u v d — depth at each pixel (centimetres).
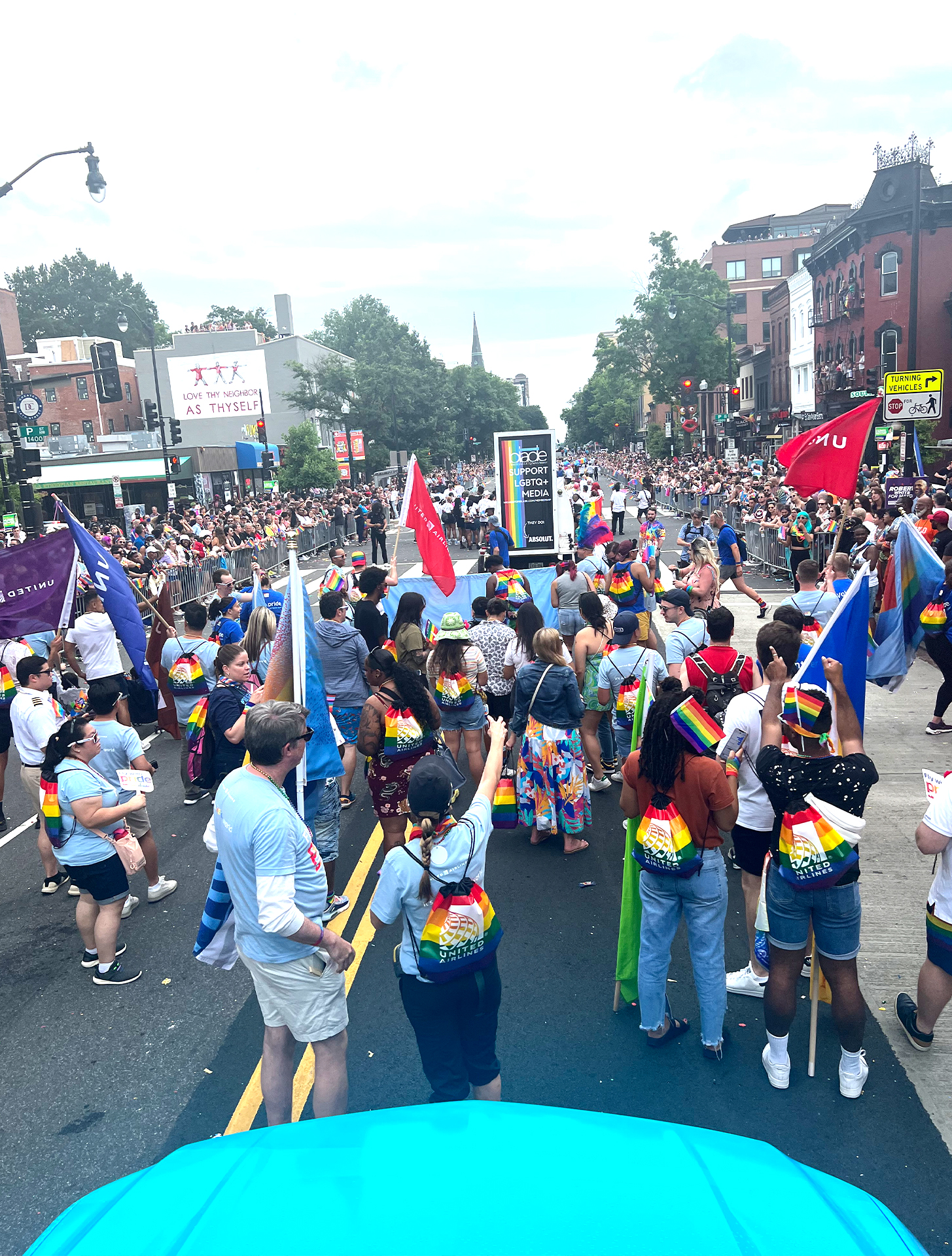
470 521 2969
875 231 4456
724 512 3020
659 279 7544
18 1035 529
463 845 364
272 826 356
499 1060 466
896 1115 416
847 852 402
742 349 7556
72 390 7231
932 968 439
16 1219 387
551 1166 184
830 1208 179
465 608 1353
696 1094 436
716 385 7775
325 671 820
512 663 836
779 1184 185
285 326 11400
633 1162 186
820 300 5250
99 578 955
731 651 623
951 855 428
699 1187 179
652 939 462
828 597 882
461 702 774
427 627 1091
